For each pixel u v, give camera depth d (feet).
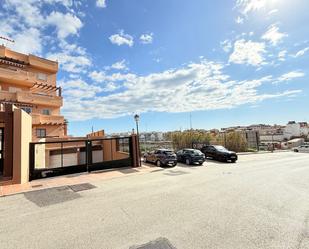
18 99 84.48
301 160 69.72
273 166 56.39
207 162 68.03
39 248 15.51
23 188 35.40
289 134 210.59
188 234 17.10
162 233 17.38
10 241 16.70
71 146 80.94
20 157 39.01
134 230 18.07
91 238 16.83
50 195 30.83
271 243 15.43
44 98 93.25
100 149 88.48
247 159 75.00
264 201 25.61
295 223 18.95
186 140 107.76
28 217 21.94
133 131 59.93
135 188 33.76
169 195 28.99
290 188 32.04
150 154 65.62
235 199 26.55
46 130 93.81
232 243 15.52
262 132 232.12
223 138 106.52
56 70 102.37
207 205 24.38
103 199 27.96
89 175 47.01
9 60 88.99
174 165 58.59
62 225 19.56
